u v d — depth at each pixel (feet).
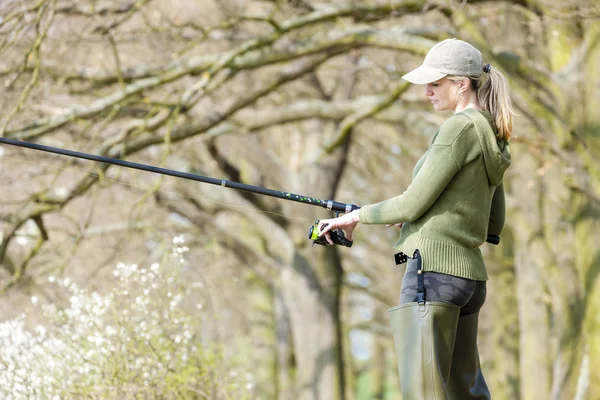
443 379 19.99
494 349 88.89
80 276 61.57
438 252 20.04
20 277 55.21
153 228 73.72
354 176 102.99
